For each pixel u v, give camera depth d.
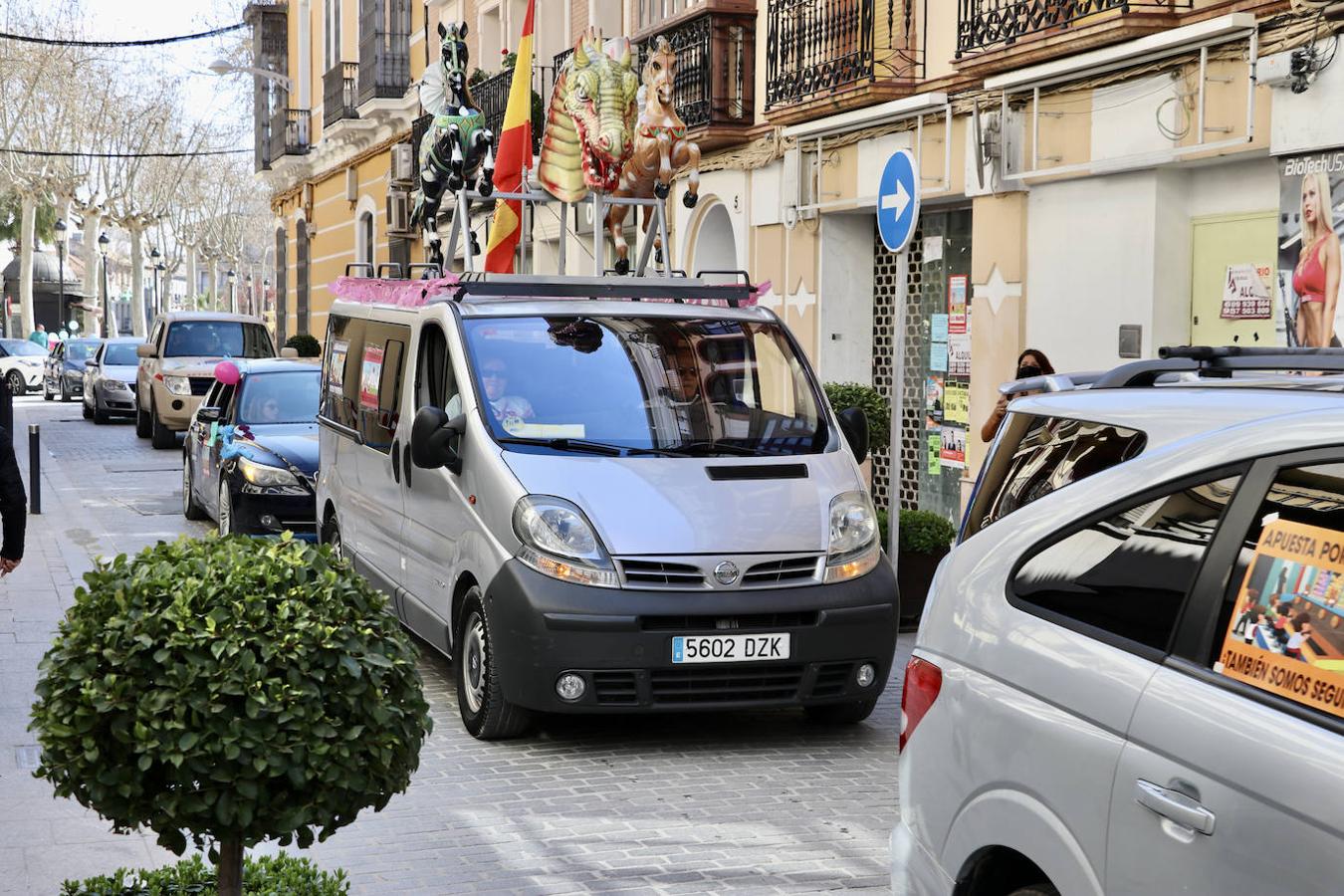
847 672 7.34
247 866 4.25
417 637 9.91
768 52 17.09
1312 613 2.74
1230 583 2.93
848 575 7.34
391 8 31.67
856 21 15.38
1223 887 2.70
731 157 18.59
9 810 6.15
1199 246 11.66
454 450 7.95
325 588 3.90
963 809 3.46
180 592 3.77
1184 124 11.23
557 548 7.11
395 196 31.02
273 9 42.75
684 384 8.09
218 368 15.54
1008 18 12.91
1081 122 12.41
